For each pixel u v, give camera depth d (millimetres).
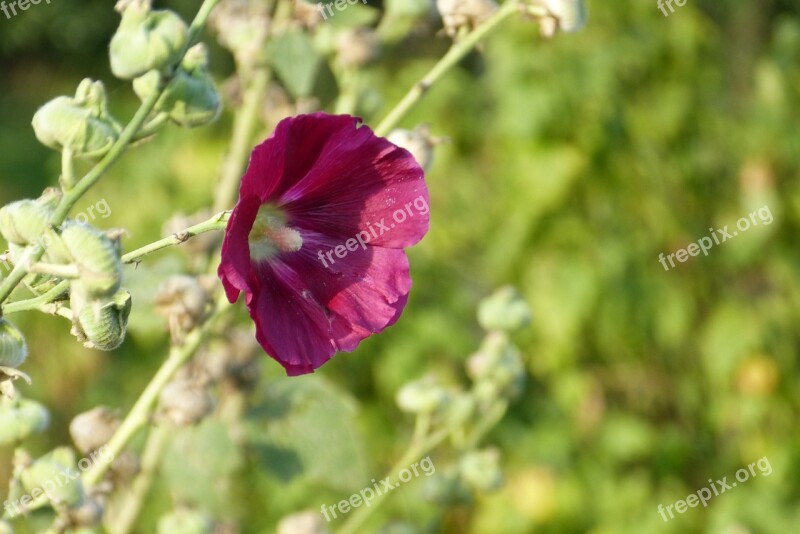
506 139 1913
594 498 1831
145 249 746
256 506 1511
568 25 963
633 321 1883
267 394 1054
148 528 1347
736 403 1906
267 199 791
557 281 1871
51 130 772
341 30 1079
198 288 958
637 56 1920
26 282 767
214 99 808
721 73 2027
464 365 1875
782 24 2002
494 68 1929
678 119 1929
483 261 1925
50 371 2012
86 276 726
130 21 770
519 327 1151
